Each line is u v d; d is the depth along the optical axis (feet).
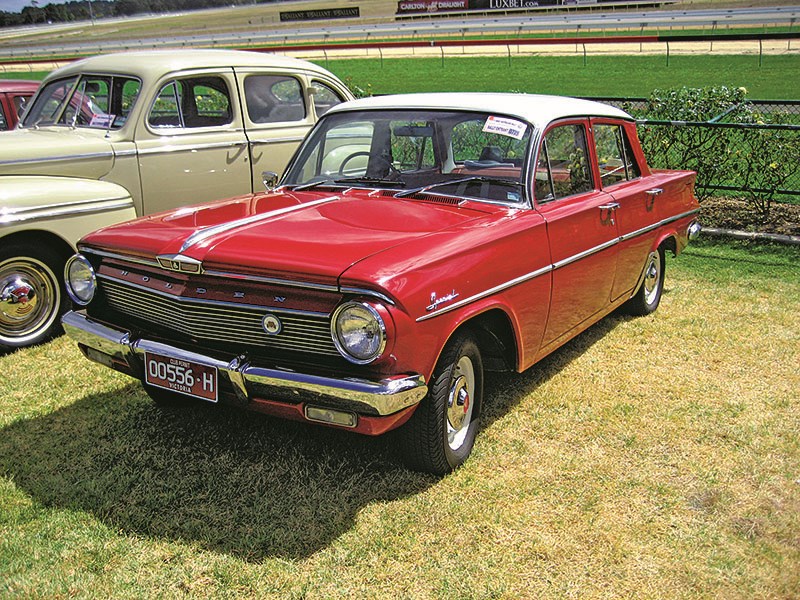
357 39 158.20
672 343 18.49
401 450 12.19
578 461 13.03
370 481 12.28
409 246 11.37
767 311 20.71
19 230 17.58
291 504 11.71
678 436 13.93
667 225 19.75
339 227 12.26
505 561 10.44
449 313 11.37
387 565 10.34
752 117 30.71
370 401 10.30
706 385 16.11
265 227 12.32
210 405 15.17
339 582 9.98
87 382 16.42
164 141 21.15
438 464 12.16
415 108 15.47
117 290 13.00
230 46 156.97
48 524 11.14
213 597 9.70
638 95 67.92
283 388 10.79
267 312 11.00
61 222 18.25
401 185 14.75
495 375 16.58
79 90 21.99
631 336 18.95
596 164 16.65
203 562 10.35
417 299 10.66
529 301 13.53
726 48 109.50
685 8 167.02
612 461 13.05
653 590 9.93
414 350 10.72
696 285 23.12
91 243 13.20
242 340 11.39
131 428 14.23
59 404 15.31
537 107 15.19
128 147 20.39
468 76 91.04
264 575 10.09
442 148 14.85
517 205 13.89
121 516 11.37
